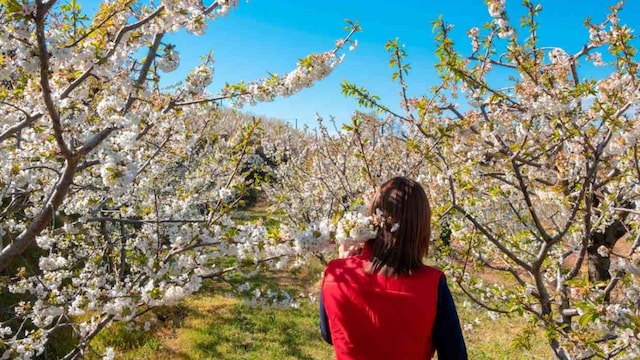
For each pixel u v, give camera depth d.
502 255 4.35
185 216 4.07
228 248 2.38
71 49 2.05
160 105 2.84
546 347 7.23
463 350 1.43
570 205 3.43
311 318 8.29
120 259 4.09
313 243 1.90
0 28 1.87
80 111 2.80
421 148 3.57
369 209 1.69
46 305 3.11
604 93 2.73
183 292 2.53
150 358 6.36
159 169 4.64
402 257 1.45
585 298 2.37
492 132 3.12
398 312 1.39
